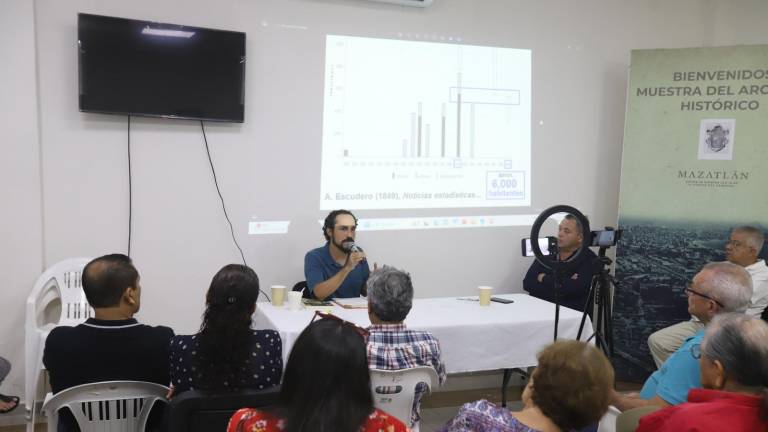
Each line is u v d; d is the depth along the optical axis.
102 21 3.22
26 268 3.20
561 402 1.33
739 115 3.97
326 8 3.70
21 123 3.14
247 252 3.64
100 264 1.89
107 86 3.25
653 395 2.12
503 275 4.20
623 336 4.18
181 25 3.38
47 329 3.00
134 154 3.39
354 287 3.49
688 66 4.02
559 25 4.21
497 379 4.19
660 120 4.08
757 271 3.51
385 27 3.83
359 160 3.82
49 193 3.26
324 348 1.19
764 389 1.45
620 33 4.36
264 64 3.60
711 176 4.04
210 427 1.71
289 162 3.69
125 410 1.80
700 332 2.02
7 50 3.09
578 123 4.31
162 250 3.49
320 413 1.16
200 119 3.44
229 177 3.58
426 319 2.89
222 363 1.74
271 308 2.95
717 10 4.50
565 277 3.73
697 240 4.07
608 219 4.45
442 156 4.00
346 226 3.34
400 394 1.98
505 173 4.15
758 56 3.93
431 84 3.95
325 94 3.73
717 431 1.41
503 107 4.11
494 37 4.07
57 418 1.85
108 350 1.84
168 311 3.52
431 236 4.01
